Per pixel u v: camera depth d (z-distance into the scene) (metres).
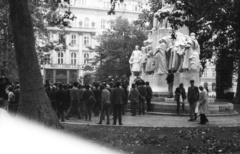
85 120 17.78
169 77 21.47
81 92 18.70
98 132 12.29
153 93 23.62
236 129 13.19
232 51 38.59
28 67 11.75
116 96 15.11
